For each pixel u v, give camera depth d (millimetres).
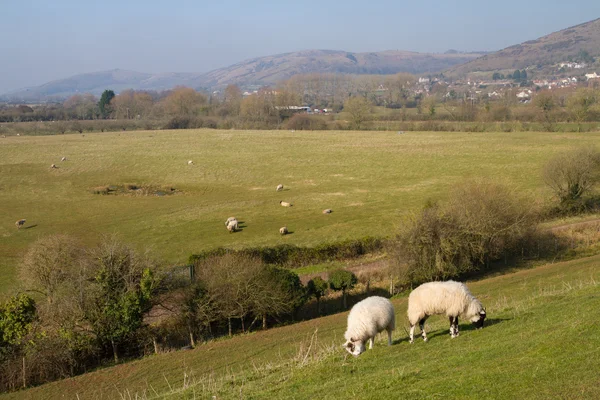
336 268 45844
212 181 89125
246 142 126500
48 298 35938
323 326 33375
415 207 66312
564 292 24016
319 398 13383
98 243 56312
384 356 16594
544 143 108938
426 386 12305
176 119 177375
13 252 54344
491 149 104625
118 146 122812
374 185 81625
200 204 73750
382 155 104500
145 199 77688
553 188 62188
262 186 84875
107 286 32594
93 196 79812
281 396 14547
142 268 34219
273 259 46875
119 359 32031
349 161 100625
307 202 72750
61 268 39406
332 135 137625
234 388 16844
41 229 62969
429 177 84625
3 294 41688
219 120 178500
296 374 16625
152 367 28328
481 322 17844
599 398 10016
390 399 11992
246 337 33031
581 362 11734
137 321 32000
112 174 94625
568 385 10758
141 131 162000
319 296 38531
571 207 59688
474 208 45812
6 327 29344
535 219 51500
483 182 51375
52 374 29156
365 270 44875
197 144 124625
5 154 111938
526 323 17391
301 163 100500
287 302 35594
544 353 12828
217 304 34031
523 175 80938
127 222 65250
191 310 33719
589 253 48062
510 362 12797
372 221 60781
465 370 12961
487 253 47000
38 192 82688
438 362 14414
